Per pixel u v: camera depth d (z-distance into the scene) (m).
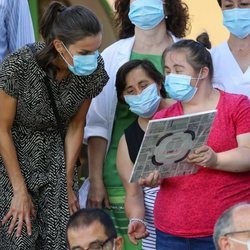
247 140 10.20
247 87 11.70
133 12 12.25
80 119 11.28
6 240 11.06
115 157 12.34
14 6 12.40
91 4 15.71
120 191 12.24
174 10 12.70
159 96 11.70
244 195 10.22
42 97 10.82
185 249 10.29
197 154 9.95
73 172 11.34
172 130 9.69
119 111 12.34
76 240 9.45
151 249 11.59
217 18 16.47
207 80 10.39
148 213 11.56
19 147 11.04
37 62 10.71
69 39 10.40
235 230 8.70
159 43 12.52
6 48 12.47
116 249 9.59
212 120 9.76
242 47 11.81
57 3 10.62
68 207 11.11
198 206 10.20
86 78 10.93
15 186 10.92
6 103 10.79
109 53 12.59
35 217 11.09
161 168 10.06
